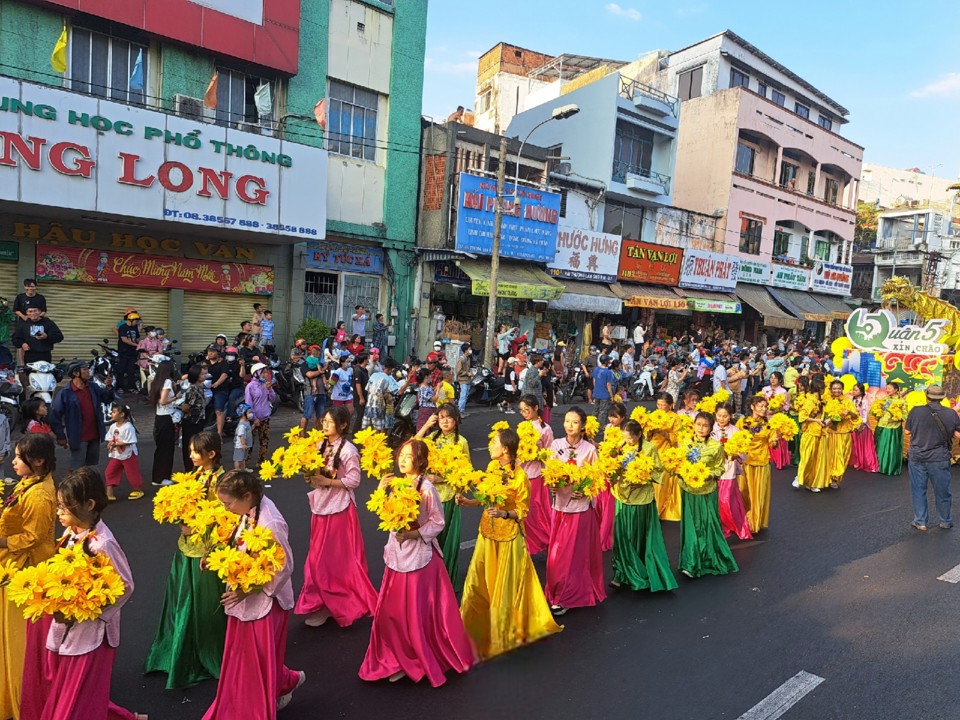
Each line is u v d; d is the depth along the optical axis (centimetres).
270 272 1645
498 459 539
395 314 1870
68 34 1318
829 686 497
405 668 472
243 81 1558
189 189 1326
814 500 1046
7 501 459
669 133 2733
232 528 406
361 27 1730
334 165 1716
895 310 1617
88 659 358
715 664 522
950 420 898
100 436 866
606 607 620
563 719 439
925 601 664
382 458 543
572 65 3666
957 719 461
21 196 1142
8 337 1273
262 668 393
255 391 1005
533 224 2038
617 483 653
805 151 3250
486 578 534
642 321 2625
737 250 2975
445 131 1873
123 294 1445
